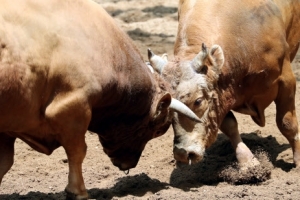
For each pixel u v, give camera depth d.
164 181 28.19
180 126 26.36
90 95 23.48
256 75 28.31
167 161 30.27
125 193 26.11
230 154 30.78
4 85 21.98
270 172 27.59
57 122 23.33
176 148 26.44
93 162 30.44
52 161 30.56
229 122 28.91
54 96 23.11
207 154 31.09
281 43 28.86
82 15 23.80
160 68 26.86
